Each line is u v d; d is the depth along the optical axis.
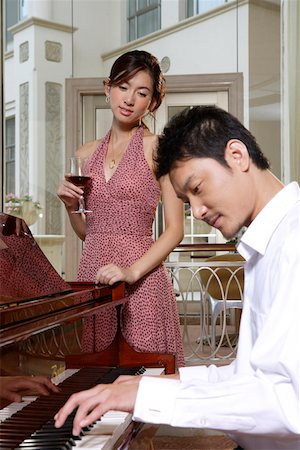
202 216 1.39
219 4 10.01
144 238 2.52
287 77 8.92
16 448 1.30
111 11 10.97
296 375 1.21
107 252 2.50
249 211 1.38
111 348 2.14
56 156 10.21
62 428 1.42
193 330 7.92
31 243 1.92
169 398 1.28
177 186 1.40
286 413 1.22
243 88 9.27
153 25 10.70
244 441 1.47
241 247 1.43
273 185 1.40
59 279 2.01
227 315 7.98
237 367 1.46
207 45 9.93
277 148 9.16
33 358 1.43
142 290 2.42
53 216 10.07
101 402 1.28
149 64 2.51
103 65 10.96
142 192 2.49
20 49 10.39
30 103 10.24
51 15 10.40
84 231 2.74
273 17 9.20
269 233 1.35
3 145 7.70
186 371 1.56
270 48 9.26
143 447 1.77
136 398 1.28
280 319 1.24
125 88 2.49
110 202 2.51
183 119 1.39
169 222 2.47
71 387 1.69
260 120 9.27
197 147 1.36
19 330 1.35
